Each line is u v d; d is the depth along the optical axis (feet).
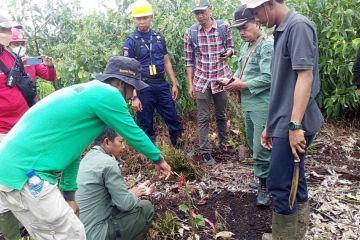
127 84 8.83
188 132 18.43
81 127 7.67
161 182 14.03
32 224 7.81
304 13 17.97
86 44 18.39
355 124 18.70
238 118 17.21
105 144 10.01
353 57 17.15
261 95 11.67
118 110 7.76
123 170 15.17
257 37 12.01
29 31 19.95
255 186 13.30
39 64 14.03
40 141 7.46
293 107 8.48
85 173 9.56
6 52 11.97
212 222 11.60
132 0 19.40
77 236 8.09
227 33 15.60
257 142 11.75
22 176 7.39
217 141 17.53
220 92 15.90
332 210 11.91
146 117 16.30
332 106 18.04
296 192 9.13
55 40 21.01
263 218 11.73
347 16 16.92
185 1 19.69
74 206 8.86
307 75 8.23
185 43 16.12
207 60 15.60
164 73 16.46
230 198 12.85
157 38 16.15
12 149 7.47
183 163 14.16
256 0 8.46
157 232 10.98
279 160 9.05
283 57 8.63
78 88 7.78
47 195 7.52
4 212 10.36
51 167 7.55
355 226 11.14
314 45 8.50
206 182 13.93
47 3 20.71
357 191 12.98
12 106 11.71
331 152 16.19
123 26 19.42
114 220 9.83
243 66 12.41
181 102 19.38
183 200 12.73
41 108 7.62
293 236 9.53
